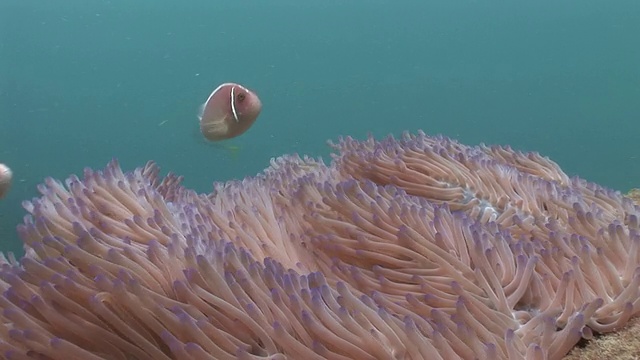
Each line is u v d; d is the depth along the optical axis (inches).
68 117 131.2
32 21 165.5
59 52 168.2
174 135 125.3
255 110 20.8
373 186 17.4
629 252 14.7
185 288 12.7
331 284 14.8
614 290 14.5
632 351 13.3
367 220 16.1
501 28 203.2
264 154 120.4
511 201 18.5
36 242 13.9
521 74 181.9
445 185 19.6
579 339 13.6
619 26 187.8
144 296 12.3
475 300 13.6
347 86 181.6
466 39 207.3
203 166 107.3
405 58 211.8
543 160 21.6
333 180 20.8
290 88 181.9
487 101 173.6
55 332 12.4
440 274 14.8
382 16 213.2
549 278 14.5
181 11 202.4
